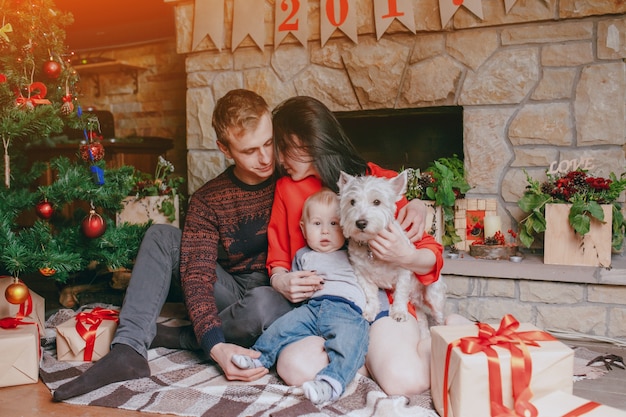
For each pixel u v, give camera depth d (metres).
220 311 1.77
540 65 2.36
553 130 2.36
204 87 2.89
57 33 2.03
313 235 1.63
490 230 2.36
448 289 2.30
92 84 4.16
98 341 1.76
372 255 1.57
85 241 2.05
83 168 2.10
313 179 1.72
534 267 2.17
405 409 1.33
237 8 2.78
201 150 2.92
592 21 2.28
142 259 1.71
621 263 2.15
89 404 1.44
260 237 1.79
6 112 1.86
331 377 1.39
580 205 2.10
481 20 2.40
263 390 1.47
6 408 1.44
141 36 3.91
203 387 1.51
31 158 3.39
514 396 1.19
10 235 1.84
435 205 2.38
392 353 1.48
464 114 2.48
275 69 2.76
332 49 2.66
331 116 1.72
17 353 1.60
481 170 2.47
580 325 2.14
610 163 2.30
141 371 1.58
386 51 2.57
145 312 1.65
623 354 1.92
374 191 1.46
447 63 2.48
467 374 1.20
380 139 2.98
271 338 1.58
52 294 2.84
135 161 3.49
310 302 1.60
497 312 2.24
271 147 1.67
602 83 2.29
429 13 2.47
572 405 1.18
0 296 1.92
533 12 2.33
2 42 1.88
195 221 1.75
